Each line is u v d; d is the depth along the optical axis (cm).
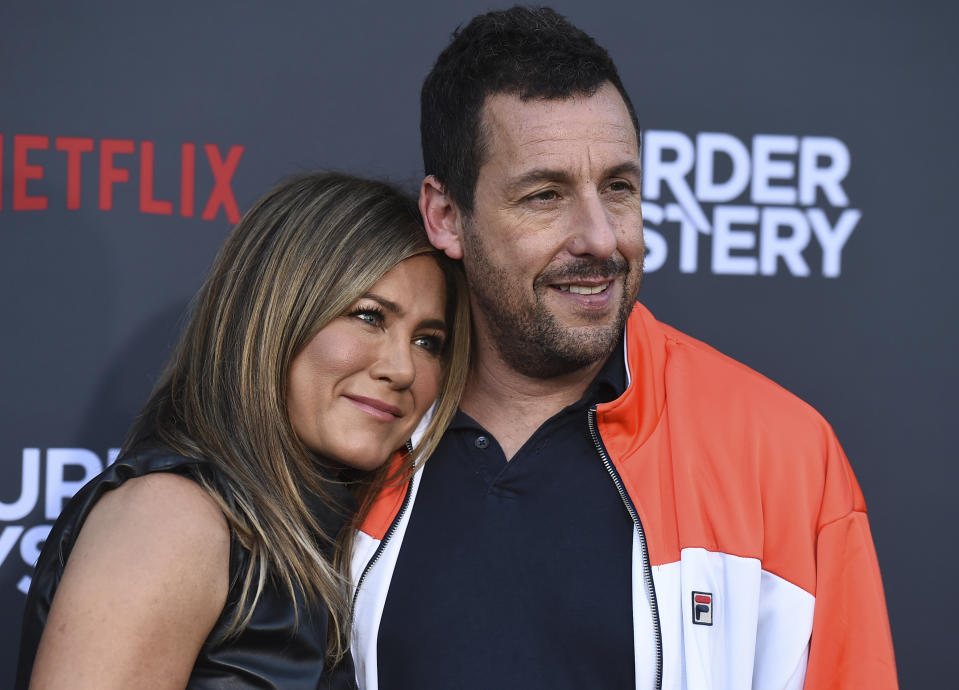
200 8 315
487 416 238
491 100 214
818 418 225
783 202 325
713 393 231
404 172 322
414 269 219
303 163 320
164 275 317
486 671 210
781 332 326
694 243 326
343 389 214
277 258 215
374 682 218
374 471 233
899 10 322
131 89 314
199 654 188
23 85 310
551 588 214
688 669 205
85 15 310
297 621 195
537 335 216
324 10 318
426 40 321
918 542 322
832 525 213
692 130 324
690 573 211
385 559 225
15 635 315
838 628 208
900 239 324
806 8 322
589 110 211
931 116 323
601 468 227
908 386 324
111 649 170
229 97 317
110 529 183
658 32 322
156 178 316
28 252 312
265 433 210
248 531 194
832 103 324
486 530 221
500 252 215
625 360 229
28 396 314
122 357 317
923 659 322
